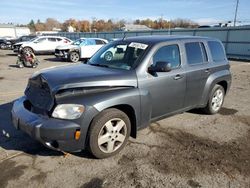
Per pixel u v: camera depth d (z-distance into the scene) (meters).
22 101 3.93
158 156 3.87
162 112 4.47
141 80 3.97
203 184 3.22
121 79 3.79
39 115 3.46
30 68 14.16
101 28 103.62
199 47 5.20
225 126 5.14
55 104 3.35
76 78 3.57
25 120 3.46
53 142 3.38
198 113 5.87
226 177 3.38
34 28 130.38
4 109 6.03
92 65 4.53
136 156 3.85
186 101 4.89
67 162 3.67
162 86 4.27
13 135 4.53
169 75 4.37
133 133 4.11
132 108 3.86
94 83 3.56
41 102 3.54
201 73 5.05
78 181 3.25
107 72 3.91
